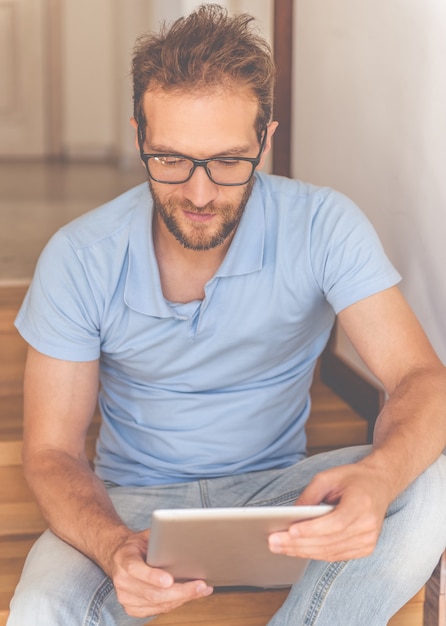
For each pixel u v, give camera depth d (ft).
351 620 5.44
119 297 5.92
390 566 5.38
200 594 4.89
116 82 22.02
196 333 5.91
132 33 21.17
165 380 6.13
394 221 7.54
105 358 6.29
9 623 5.10
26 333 5.97
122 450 6.39
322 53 8.87
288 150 9.84
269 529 4.55
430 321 7.00
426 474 5.46
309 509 4.49
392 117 7.45
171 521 4.34
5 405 8.23
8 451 7.26
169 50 5.20
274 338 6.04
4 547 7.01
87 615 5.11
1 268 10.65
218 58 5.15
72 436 5.87
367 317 5.82
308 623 5.48
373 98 7.80
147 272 5.87
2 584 6.40
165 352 6.00
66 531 5.32
